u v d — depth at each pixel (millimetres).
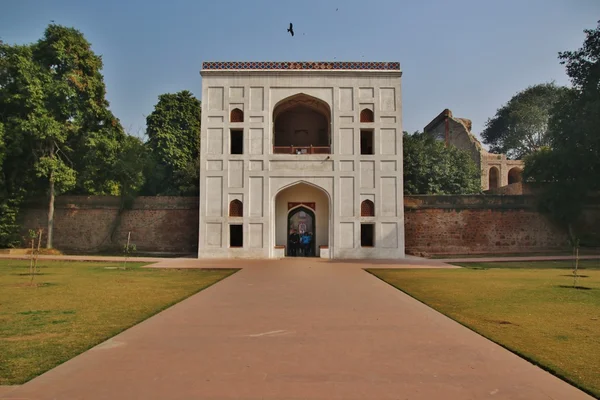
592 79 17938
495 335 4598
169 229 19328
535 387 3195
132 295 7168
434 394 3064
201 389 3139
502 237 18469
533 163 20234
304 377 3381
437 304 6418
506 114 37875
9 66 17344
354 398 2998
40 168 17719
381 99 16875
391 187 16547
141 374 3430
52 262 14016
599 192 19109
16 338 4414
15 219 18891
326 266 13094
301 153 18203
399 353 3990
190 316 5547
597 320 5309
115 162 19578
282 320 5348
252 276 10320
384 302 6664
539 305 6289
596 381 3277
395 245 16328
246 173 16469
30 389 3119
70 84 18000
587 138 17047
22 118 17625
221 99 16781
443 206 18453
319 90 16891
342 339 4473
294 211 17906
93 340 4352
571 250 18281
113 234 19406
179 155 25359
